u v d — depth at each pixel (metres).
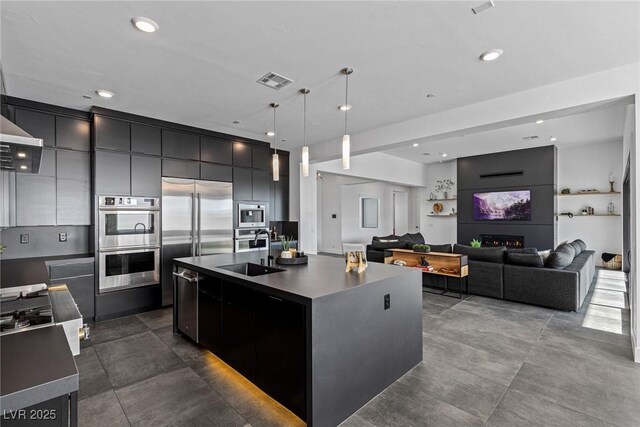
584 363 2.71
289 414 2.05
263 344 2.18
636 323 2.80
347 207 10.62
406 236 7.71
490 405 2.13
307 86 3.37
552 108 3.32
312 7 2.11
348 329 2.04
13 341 1.08
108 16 2.17
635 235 2.91
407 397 2.24
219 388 2.36
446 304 4.52
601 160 7.37
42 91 3.39
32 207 3.62
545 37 2.48
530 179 7.72
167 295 4.38
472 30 2.38
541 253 5.01
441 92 3.55
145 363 2.74
